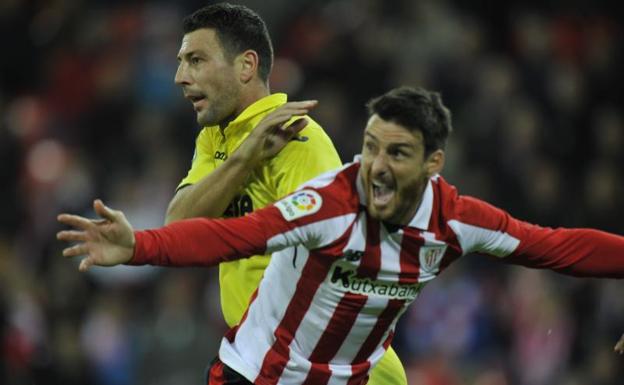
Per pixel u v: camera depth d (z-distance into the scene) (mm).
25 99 46625
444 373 36625
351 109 41719
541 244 15734
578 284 38281
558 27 47938
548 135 43031
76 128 45094
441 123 14891
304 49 44938
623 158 43688
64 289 38562
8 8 47844
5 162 43500
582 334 37781
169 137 43094
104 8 48312
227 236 14273
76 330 37625
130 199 41219
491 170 41000
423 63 43344
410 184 14828
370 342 16047
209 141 18188
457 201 15469
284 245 14648
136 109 45062
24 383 33500
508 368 37312
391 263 15266
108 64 46375
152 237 13906
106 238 13656
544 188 41219
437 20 44938
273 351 16109
